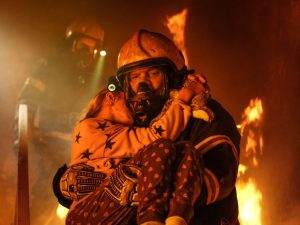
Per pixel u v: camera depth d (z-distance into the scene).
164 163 2.02
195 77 2.44
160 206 1.97
